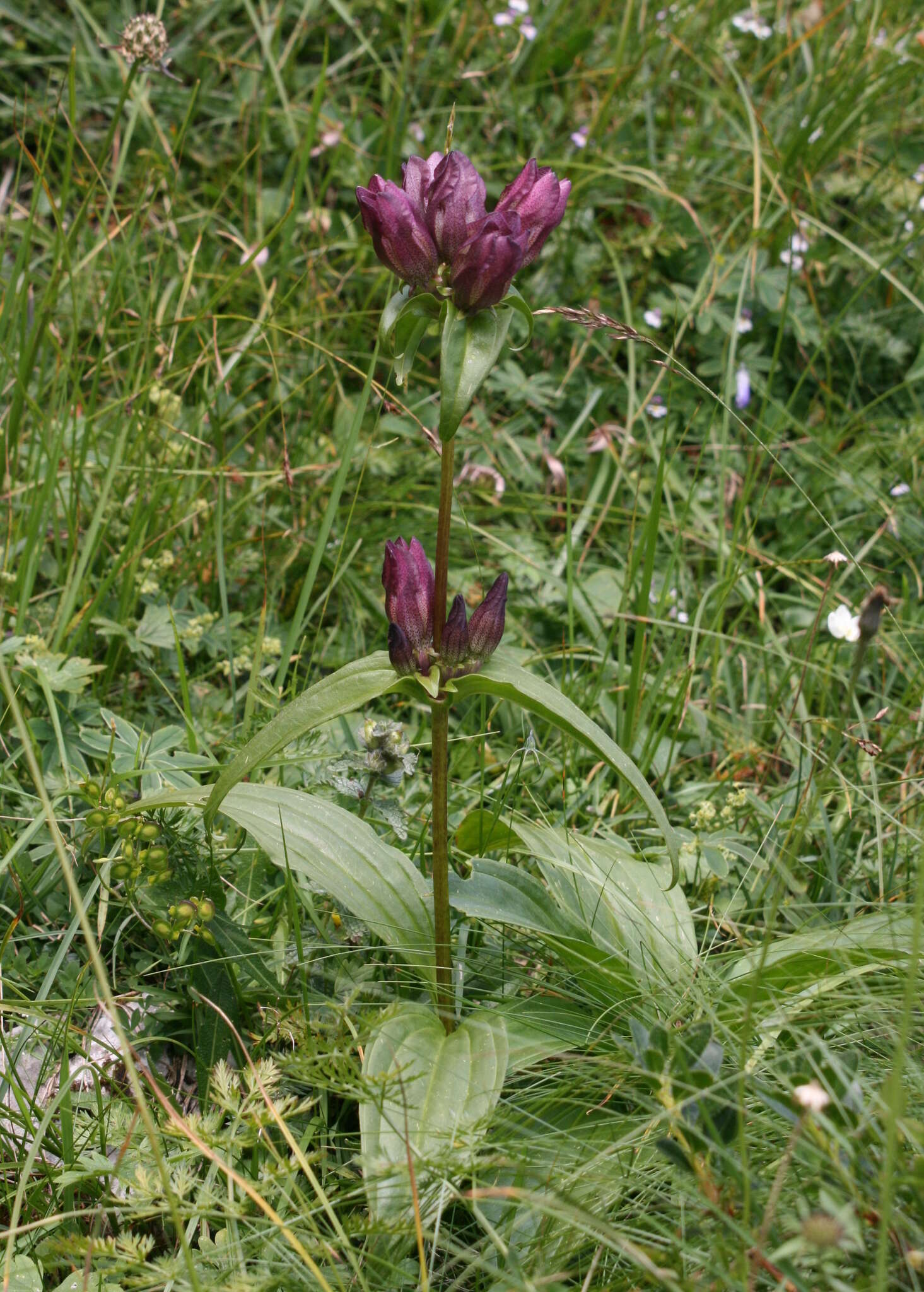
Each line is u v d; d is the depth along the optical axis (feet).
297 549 4.69
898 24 6.53
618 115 6.25
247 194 5.76
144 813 3.83
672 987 3.77
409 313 3.55
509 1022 3.75
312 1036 3.58
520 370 5.41
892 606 4.86
